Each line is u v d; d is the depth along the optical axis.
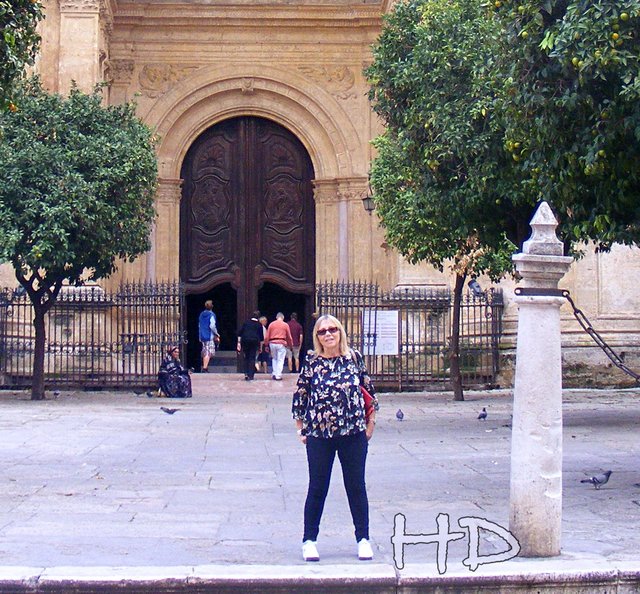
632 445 12.80
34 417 16.50
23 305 22.34
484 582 6.39
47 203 18.50
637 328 22.64
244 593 6.35
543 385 6.88
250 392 22.23
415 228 19.27
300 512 8.66
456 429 14.91
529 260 6.86
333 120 28.48
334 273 28.41
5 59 10.34
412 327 23.02
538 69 10.26
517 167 12.11
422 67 16.64
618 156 9.86
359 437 6.94
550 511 6.85
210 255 28.69
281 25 28.47
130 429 15.05
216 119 28.67
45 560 6.89
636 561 6.70
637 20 9.34
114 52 28.02
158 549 7.23
